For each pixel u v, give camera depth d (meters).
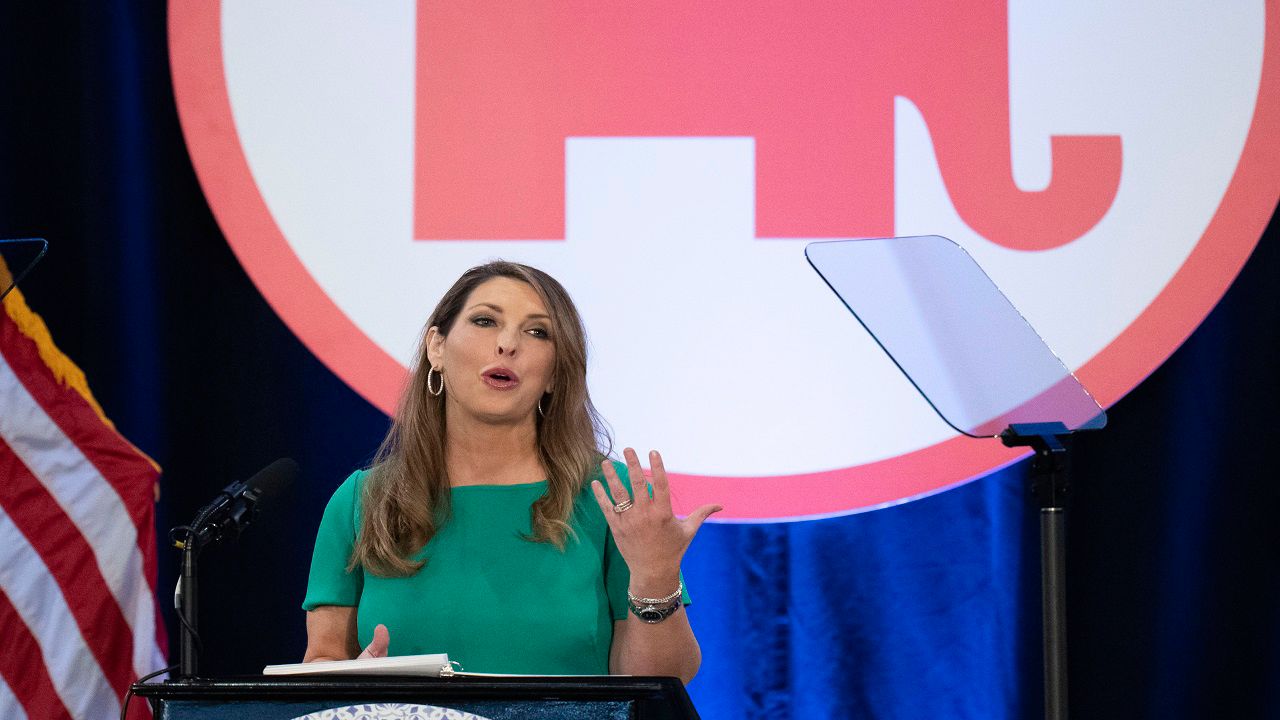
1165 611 10.63
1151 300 10.30
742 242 10.48
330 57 10.72
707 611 10.71
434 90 10.69
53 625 9.91
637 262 10.50
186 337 10.98
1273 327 10.66
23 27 11.06
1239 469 10.64
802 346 10.38
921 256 6.11
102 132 11.02
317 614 7.28
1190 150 10.39
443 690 4.59
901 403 10.30
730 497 10.27
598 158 10.59
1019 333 5.96
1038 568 10.68
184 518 10.88
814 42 10.64
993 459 10.18
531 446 7.41
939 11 10.60
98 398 10.87
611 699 4.56
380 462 7.68
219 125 10.66
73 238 10.98
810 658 10.66
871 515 10.76
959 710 10.61
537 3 10.73
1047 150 10.46
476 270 7.54
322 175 10.62
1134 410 10.77
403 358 10.48
